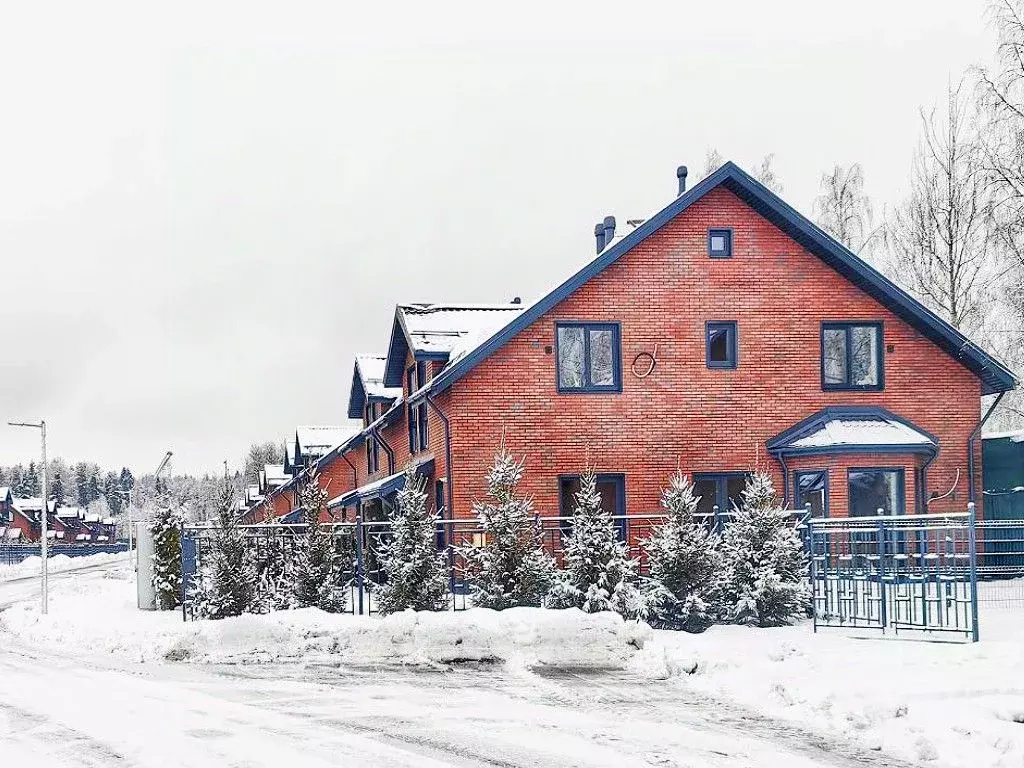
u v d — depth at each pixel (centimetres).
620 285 2698
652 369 2689
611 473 2647
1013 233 3325
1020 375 3519
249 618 1981
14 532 13500
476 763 1020
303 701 1406
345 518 4453
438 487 2798
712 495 2689
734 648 1647
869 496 2620
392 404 3669
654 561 2062
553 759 1032
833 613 2055
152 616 2666
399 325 3150
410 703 1373
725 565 2062
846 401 2745
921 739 1036
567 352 2673
